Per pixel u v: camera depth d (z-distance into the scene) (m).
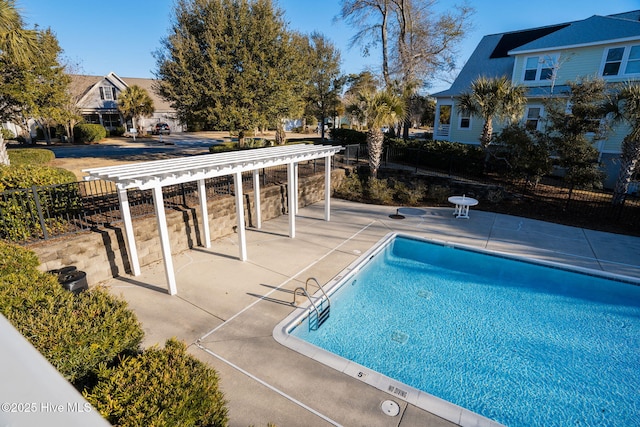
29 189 6.55
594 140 12.47
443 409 4.30
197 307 6.45
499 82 15.29
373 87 24.39
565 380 5.30
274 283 7.40
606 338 6.26
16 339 0.97
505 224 11.60
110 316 3.45
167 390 2.77
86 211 8.58
